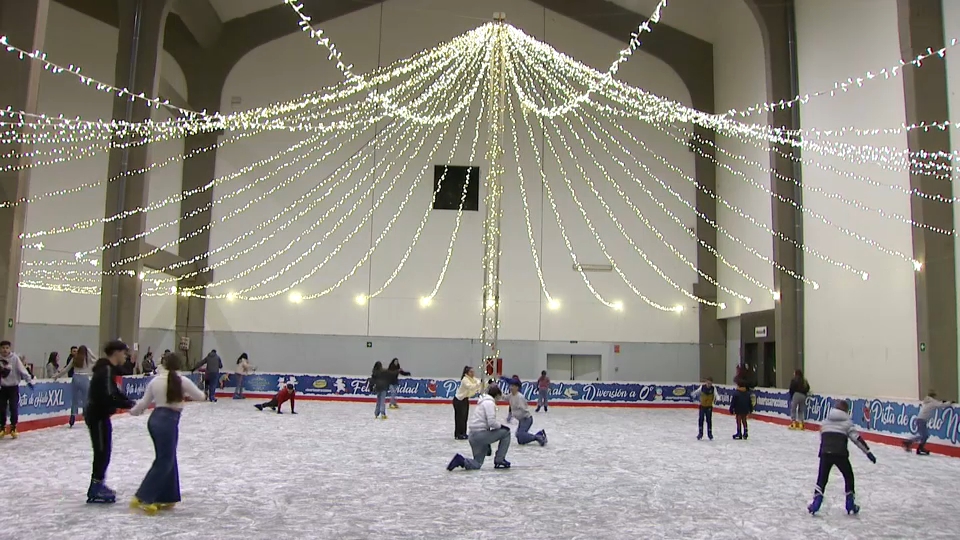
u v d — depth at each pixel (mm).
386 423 16641
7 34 14516
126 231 19922
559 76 26828
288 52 26766
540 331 26719
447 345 26531
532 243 26875
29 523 6391
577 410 22594
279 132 26516
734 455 12328
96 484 7164
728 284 25984
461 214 26828
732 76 25469
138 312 20125
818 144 20031
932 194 15000
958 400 14641
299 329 26250
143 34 19906
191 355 25750
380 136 26766
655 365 26828
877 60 17250
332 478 9195
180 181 25953
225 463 10188
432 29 27016
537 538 6461
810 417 17359
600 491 8727
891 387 16703
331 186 26562
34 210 21797
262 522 6750
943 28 15016
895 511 7914
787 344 20984
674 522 7195
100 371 7188
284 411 19344
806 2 20766
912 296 15961
